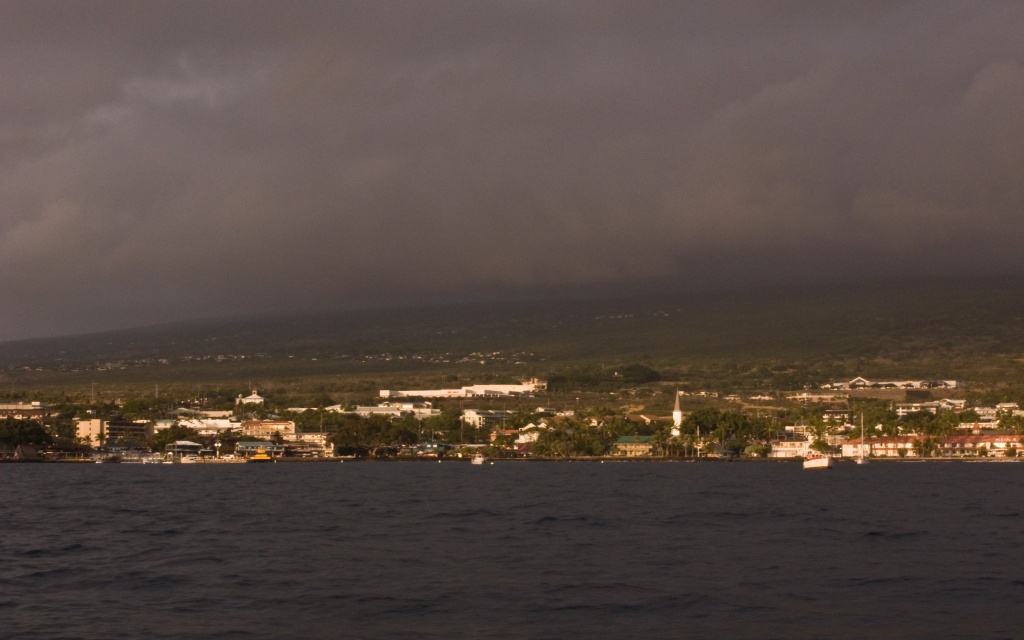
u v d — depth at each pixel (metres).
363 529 136.38
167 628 73.06
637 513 161.38
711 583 90.38
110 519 152.12
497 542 120.81
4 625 73.62
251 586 88.81
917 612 78.38
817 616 77.12
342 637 70.88
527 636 71.19
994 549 113.00
